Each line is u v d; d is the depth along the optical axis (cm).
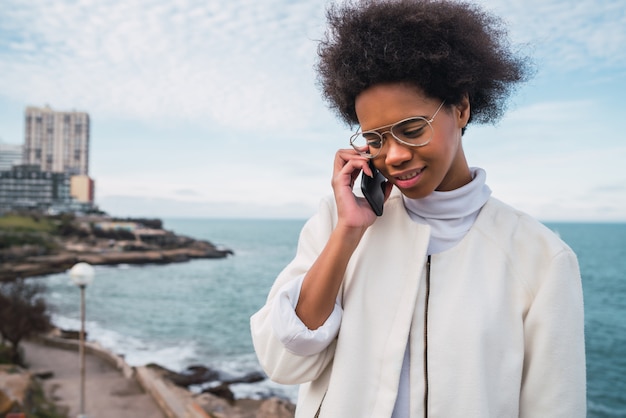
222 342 4284
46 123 16800
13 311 3100
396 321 114
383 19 102
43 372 2814
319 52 118
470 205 117
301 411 123
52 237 11919
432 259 117
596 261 9962
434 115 101
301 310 113
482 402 104
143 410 2234
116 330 4775
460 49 104
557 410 106
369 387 112
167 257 10862
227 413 2239
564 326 108
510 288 112
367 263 121
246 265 10669
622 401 2572
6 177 15988
